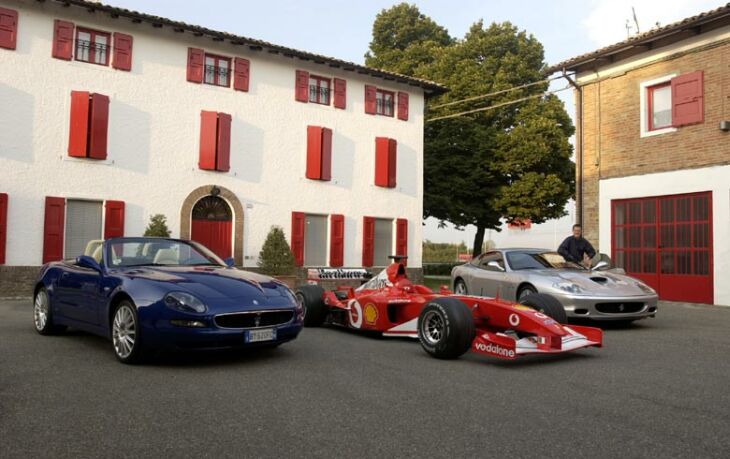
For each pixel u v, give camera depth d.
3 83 13.55
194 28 15.65
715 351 6.45
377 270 20.02
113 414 3.78
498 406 4.05
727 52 12.65
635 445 3.23
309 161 18.16
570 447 3.20
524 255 9.80
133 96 15.28
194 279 5.59
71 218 14.50
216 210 16.80
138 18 14.92
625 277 8.87
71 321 6.55
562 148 23.83
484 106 25.11
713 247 12.70
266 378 4.88
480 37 27.41
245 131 17.11
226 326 5.22
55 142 14.12
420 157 21.08
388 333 7.06
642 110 14.33
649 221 14.20
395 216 20.30
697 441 3.31
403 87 20.70
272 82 17.69
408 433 3.43
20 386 4.52
